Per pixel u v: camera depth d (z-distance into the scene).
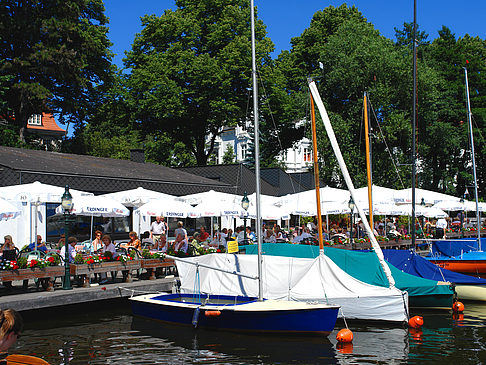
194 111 44.38
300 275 14.59
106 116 45.50
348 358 10.84
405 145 44.94
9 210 14.95
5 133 34.69
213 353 11.19
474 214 52.69
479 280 16.84
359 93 43.31
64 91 39.81
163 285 16.56
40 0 37.12
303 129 50.34
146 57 43.97
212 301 14.79
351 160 42.47
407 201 27.23
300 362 10.59
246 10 45.31
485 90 52.50
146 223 27.62
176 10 46.50
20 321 4.73
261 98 43.50
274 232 24.97
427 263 17.27
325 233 26.30
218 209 21.53
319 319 12.30
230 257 15.39
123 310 15.71
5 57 37.69
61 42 37.31
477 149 50.50
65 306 15.27
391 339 12.38
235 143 73.50
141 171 30.05
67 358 10.81
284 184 39.16
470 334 12.82
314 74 45.44
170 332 12.95
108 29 42.34
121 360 10.70
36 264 14.30
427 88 43.53
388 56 42.31
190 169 38.12
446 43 54.16
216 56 44.00
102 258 16.00
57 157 28.05
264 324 12.48
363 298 13.92
